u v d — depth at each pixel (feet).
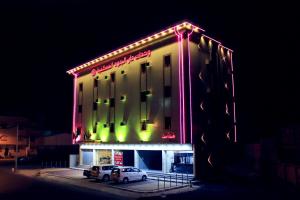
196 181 93.71
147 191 76.95
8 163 189.16
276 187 85.87
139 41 118.42
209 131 110.73
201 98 109.29
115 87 132.26
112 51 132.36
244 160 124.88
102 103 139.54
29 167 155.94
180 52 105.19
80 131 152.25
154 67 114.21
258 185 89.10
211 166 106.52
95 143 139.85
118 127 127.44
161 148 107.86
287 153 96.43
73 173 124.06
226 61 130.72
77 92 159.22
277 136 103.71
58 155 189.37
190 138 100.17
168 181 95.61
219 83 122.21
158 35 111.86
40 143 255.91
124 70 128.36
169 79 107.86
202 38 114.93
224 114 123.03
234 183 92.63
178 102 103.14
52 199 68.85
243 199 67.46
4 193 77.30
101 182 96.53
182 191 79.25
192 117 102.63
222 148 116.78
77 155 152.56
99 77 143.74
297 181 79.56
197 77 108.88
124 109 125.59
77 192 78.79
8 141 244.63
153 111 111.86
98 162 139.33
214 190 80.79
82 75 157.58
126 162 125.39
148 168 119.34
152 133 111.04
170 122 104.88
